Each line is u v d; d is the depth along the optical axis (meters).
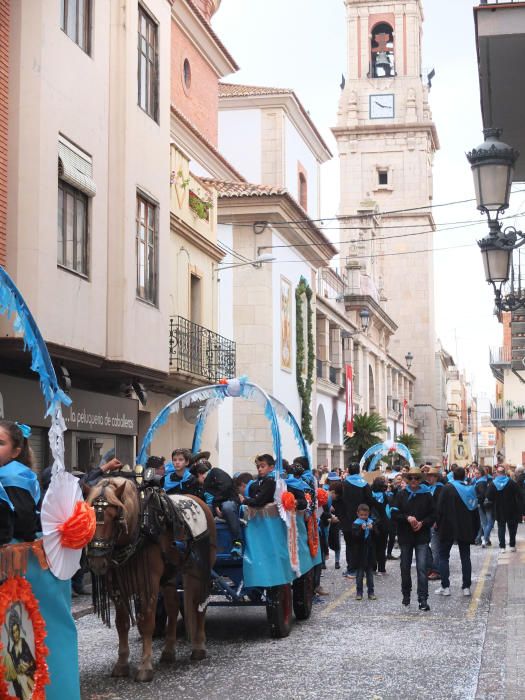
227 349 28.86
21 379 16.84
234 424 35.75
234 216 35.88
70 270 17.83
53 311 17.02
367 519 16.72
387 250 91.38
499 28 10.53
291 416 14.98
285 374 38.12
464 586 16.88
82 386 20.39
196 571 11.29
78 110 18.23
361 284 61.31
